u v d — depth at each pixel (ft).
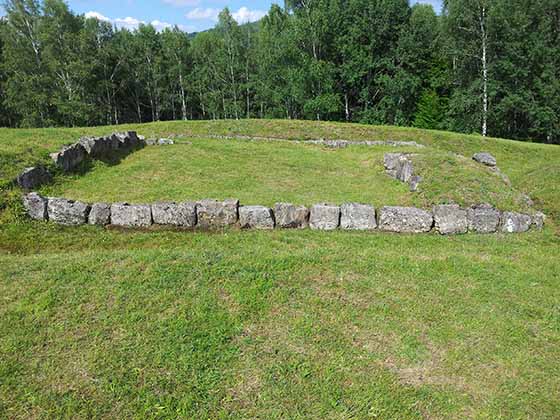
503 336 14.39
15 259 18.93
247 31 130.52
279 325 14.42
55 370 12.26
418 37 102.58
